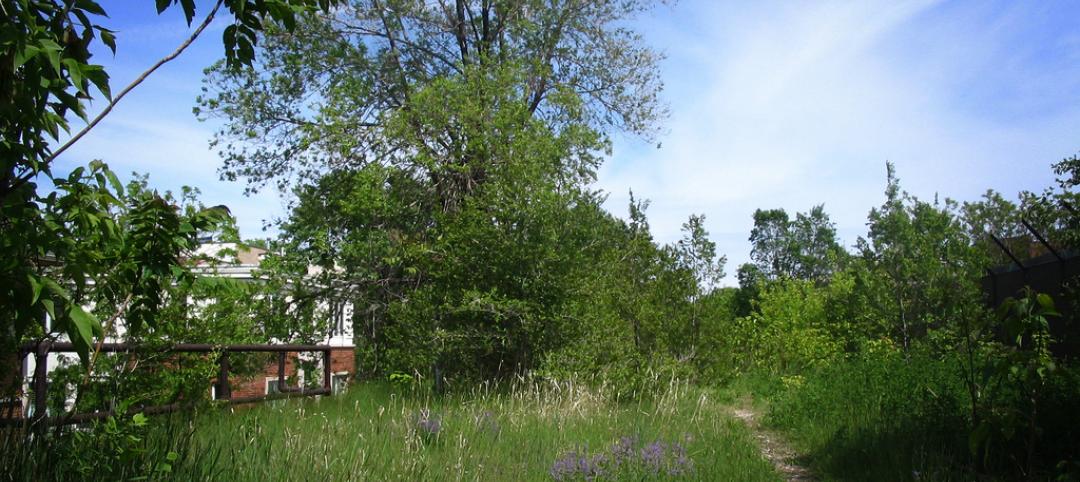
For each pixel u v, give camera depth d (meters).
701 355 14.84
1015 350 5.08
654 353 13.34
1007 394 6.58
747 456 7.98
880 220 14.59
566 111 18.11
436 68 19.41
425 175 15.10
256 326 13.84
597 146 14.74
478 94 14.80
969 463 6.59
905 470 6.73
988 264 13.59
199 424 6.91
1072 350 8.66
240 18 3.66
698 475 6.88
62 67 3.13
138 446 4.90
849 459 7.76
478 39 19.89
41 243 3.37
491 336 12.41
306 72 16.86
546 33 19.38
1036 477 6.08
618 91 19.45
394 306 13.35
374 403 10.12
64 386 6.13
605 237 13.73
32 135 3.11
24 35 2.73
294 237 15.05
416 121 14.97
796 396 11.59
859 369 11.52
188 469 5.13
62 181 3.74
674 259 15.11
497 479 6.56
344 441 7.01
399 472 6.15
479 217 12.80
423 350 12.48
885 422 8.52
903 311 14.06
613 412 10.39
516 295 12.62
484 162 13.94
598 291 13.02
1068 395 6.43
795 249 61.50
